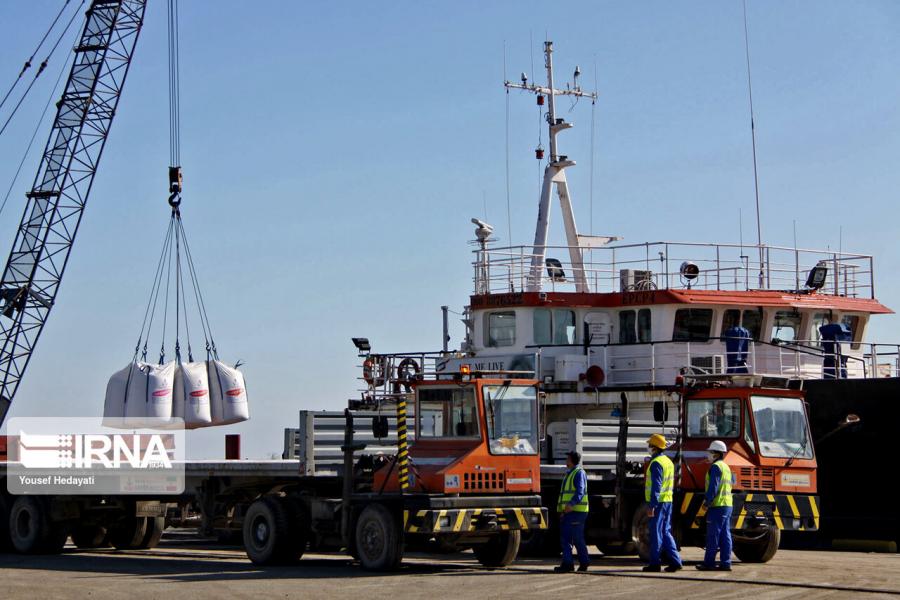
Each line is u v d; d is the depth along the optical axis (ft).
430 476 63.41
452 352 98.48
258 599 52.70
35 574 66.74
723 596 52.65
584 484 64.13
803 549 89.15
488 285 103.19
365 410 72.23
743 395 68.95
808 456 70.03
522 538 76.84
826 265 104.32
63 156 164.35
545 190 110.01
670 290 96.27
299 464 69.77
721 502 64.54
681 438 70.90
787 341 96.12
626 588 55.98
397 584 58.03
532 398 67.00
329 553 83.92
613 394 92.53
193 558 80.02
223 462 76.13
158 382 96.58
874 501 87.51
